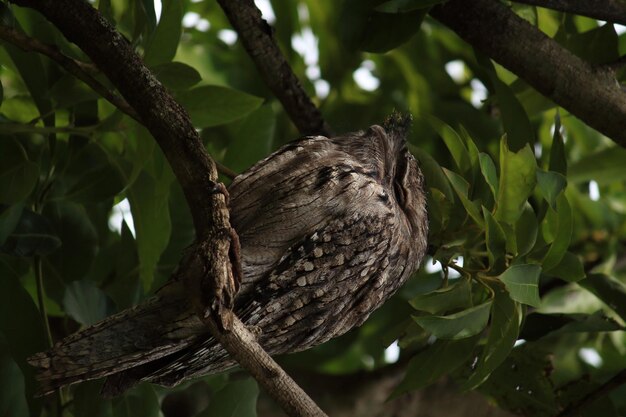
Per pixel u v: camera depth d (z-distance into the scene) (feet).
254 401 28.78
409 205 26.40
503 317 25.53
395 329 27.96
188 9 42.34
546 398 31.17
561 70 28.68
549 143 38.91
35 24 29.27
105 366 20.86
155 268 31.04
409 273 26.45
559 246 25.89
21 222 27.86
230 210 22.81
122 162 29.22
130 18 32.78
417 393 37.81
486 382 31.50
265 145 30.81
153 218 28.37
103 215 33.96
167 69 26.32
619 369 35.91
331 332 25.14
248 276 22.63
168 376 23.68
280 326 23.67
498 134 40.65
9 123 27.55
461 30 28.86
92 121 30.12
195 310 19.31
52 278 31.68
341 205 23.39
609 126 29.01
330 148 24.45
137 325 21.15
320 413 19.22
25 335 26.37
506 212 25.86
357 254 23.72
